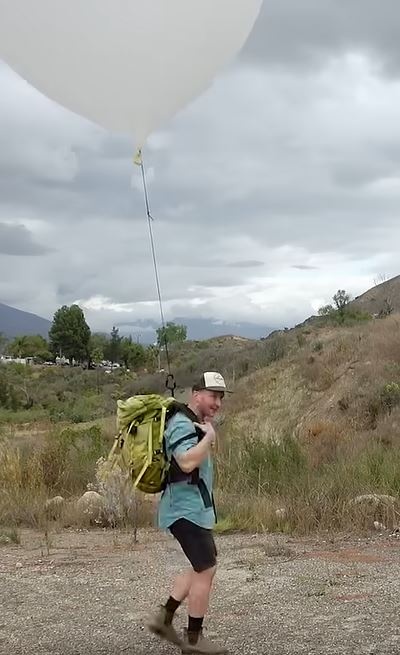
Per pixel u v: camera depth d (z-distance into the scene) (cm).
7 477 1388
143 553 916
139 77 407
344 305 3722
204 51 405
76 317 8531
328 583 718
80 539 1034
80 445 1750
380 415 2217
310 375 2773
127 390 3528
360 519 1012
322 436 1939
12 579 788
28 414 4062
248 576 763
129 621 616
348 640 539
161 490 498
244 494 1247
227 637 557
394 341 2703
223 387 507
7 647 555
